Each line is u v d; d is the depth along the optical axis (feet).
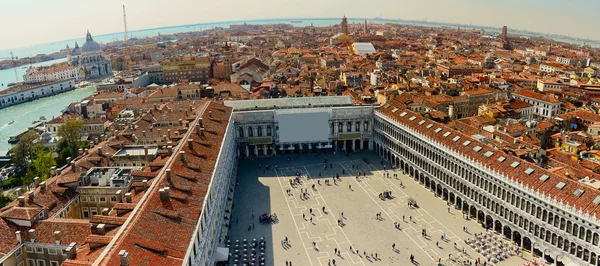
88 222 289.94
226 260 338.13
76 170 382.63
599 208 297.74
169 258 229.66
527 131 536.42
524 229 355.15
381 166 564.30
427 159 484.33
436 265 342.64
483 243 370.53
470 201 415.85
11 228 281.13
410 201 449.48
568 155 434.30
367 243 377.91
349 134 621.72
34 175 522.06
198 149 386.52
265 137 609.42
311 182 514.27
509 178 364.38
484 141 460.14
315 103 634.84
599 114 651.66
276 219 422.00
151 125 540.11
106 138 558.15
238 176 538.47
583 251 304.50
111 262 203.92
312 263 348.59
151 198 271.49
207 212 309.42
